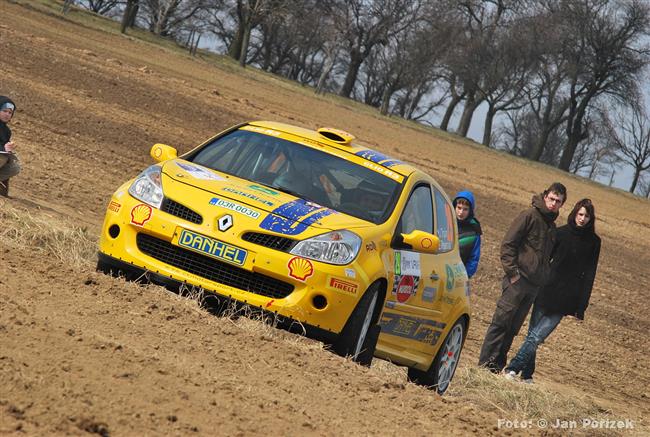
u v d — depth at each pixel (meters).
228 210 17.97
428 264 20.38
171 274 17.84
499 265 48.47
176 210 18.14
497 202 77.56
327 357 16.83
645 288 60.94
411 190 20.53
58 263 18.41
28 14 125.62
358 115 147.25
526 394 23.17
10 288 15.66
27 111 46.69
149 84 75.12
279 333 18.09
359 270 17.69
